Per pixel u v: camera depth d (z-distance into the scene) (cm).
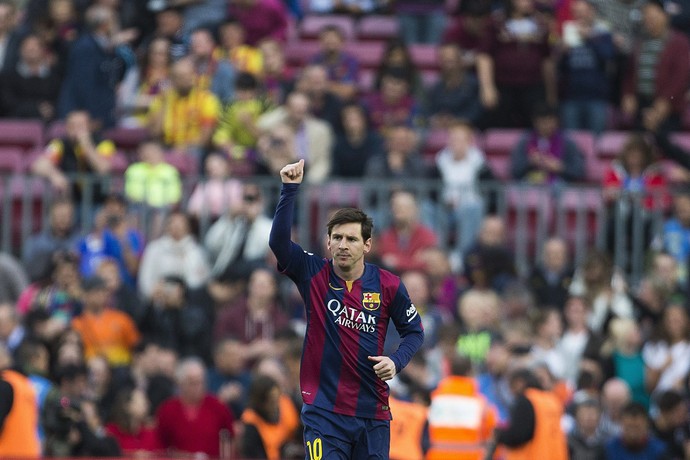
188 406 3525
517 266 4316
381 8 5728
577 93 5162
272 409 3294
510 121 5091
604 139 5019
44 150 4797
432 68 5475
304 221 4259
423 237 4147
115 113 4997
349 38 5638
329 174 4600
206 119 4725
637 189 4328
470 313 3891
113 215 4178
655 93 5072
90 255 4147
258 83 4831
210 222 4291
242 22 5297
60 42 5150
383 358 2194
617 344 3922
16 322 3838
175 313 3962
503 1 5291
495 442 3269
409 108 4938
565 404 3756
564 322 4016
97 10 5034
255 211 4178
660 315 4041
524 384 3334
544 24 5134
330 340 2259
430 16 5631
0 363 3158
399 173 4469
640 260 4309
